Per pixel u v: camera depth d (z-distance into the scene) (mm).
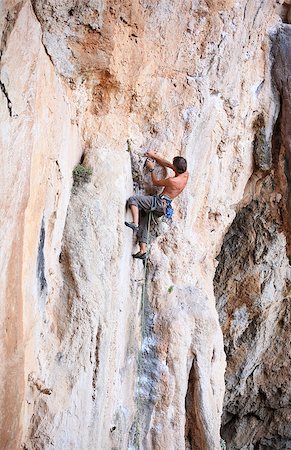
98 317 7848
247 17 11219
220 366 10891
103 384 8000
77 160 8625
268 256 16016
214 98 10891
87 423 7609
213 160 11477
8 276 5715
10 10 5820
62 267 7836
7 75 5617
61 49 7719
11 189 5656
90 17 7758
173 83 10039
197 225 11594
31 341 6531
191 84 10242
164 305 10219
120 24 8453
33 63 6117
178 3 9461
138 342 9898
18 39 5863
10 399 5848
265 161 13016
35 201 6352
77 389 7355
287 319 17406
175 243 10547
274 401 17969
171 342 10023
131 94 9258
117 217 8656
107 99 8898
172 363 10008
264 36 12492
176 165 9508
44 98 6617
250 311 16656
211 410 10445
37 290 6715
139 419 9781
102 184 8578
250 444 17984
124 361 9391
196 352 10320
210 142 11016
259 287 16438
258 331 16875
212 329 10547
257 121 12703
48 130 6805
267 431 18094
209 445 10367
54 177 7223
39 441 6707
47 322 7363
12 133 5680
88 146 8852
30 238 6270
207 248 11625
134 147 9555
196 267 11148
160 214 9375
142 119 9695
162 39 9469
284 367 17672
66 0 7469
